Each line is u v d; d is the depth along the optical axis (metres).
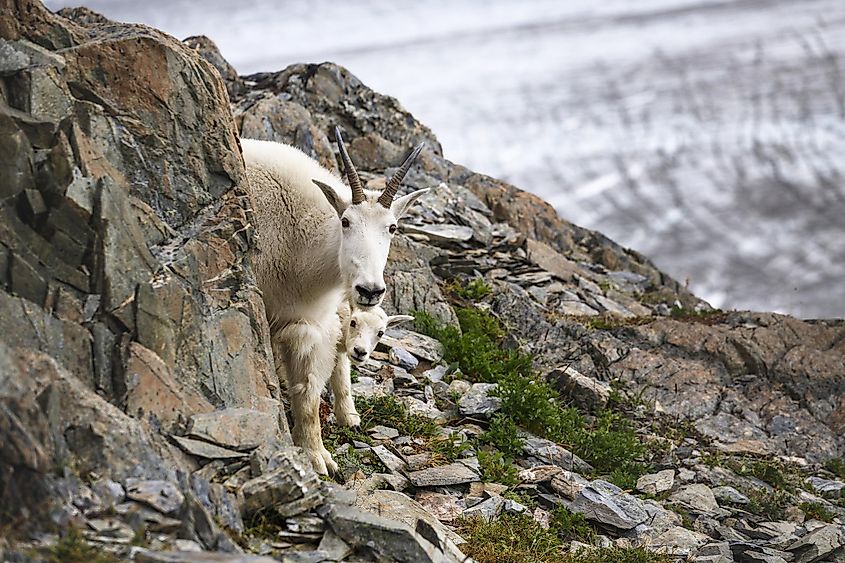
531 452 30.89
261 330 23.11
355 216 25.27
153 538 16.33
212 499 18.17
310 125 49.53
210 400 21.28
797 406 38.56
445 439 29.84
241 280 23.02
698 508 29.98
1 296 18.17
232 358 22.09
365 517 19.41
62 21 22.14
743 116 192.62
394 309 38.47
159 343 20.27
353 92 55.88
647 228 137.38
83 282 19.47
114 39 21.97
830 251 125.31
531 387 33.31
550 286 47.44
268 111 48.41
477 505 26.03
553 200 150.50
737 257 125.44
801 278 118.12
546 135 182.12
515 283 46.47
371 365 34.00
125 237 20.16
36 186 19.28
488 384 34.59
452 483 26.95
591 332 41.22
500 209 55.97
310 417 25.81
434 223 49.09
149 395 19.58
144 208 21.47
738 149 171.12
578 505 27.39
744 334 41.50
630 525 26.77
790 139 176.75
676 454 34.25
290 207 26.16
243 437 20.09
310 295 26.19
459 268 45.53
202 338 21.50
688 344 41.12
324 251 25.95
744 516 30.52
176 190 22.45
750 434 36.78
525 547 23.94
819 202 143.88
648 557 24.83
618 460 32.12
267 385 22.84
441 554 20.08
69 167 19.53
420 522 20.70
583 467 31.25
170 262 21.38
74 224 19.45
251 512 19.05
